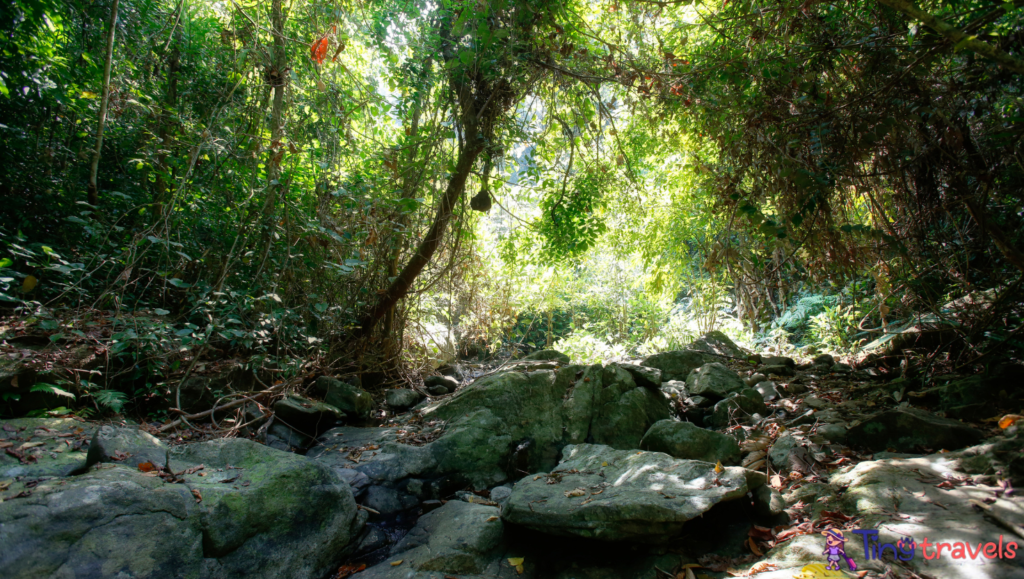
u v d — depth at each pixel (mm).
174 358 3963
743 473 2861
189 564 2250
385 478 3496
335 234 4469
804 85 3660
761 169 4074
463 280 7055
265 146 4559
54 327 3305
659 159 7043
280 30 4910
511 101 5082
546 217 6043
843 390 4758
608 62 4340
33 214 4219
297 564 2551
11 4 3672
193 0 5789
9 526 1982
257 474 2738
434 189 5230
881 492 2549
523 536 2891
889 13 3301
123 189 4922
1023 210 4074
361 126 6043
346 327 5391
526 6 3717
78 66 4543
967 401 3736
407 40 4871
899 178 4090
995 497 2250
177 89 5445
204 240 4883
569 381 4652
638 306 10711
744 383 5031
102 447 2588
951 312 4633
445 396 5398
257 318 4598
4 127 3932
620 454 3527
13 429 2814
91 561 2043
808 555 2248
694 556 2609
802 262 4922
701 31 5160
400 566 2623
